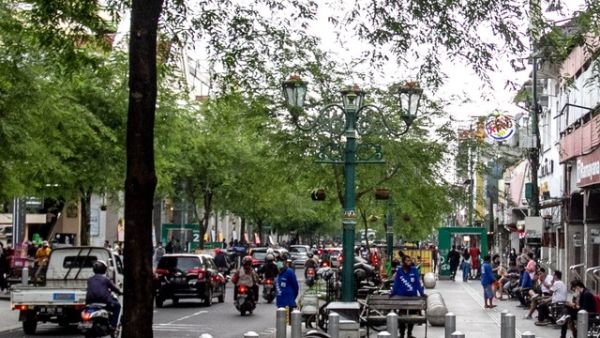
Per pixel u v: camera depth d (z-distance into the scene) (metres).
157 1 10.89
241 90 15.45
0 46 20.80
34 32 14.88
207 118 48.81
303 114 30.41
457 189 40.41
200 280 34.75
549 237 44.97
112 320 19.61
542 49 13.34
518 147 53.41
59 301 22.98
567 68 35.91
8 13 19.75
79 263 25.91
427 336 23.11
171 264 34.94
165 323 27.62
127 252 10.72
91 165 33.72
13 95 22.81
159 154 34.81
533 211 35.81
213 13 14.12
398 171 36.31
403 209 42.22
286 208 71.88
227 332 24.83
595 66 13.92
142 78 10.78
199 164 52.88
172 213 74.56
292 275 23.22
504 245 68.75
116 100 33.19
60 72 16.81
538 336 24.33
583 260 36.97
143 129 10.77
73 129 29.88
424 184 37.97
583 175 31.88
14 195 30.03
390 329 14.18
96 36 14.83
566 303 24.39
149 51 10.83
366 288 27.78
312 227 113.31
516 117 61.88
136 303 10.67
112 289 19.77
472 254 58.12
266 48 14.54
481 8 13.03
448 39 13.38
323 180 34.41
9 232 52.53
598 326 20.11
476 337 23.25
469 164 39.22
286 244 109.19
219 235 94.44
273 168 33.78
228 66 14.48
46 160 28.08
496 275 40.47
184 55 20.84
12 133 23.38
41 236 59.88
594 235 35.28
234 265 60.41
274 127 32.94
